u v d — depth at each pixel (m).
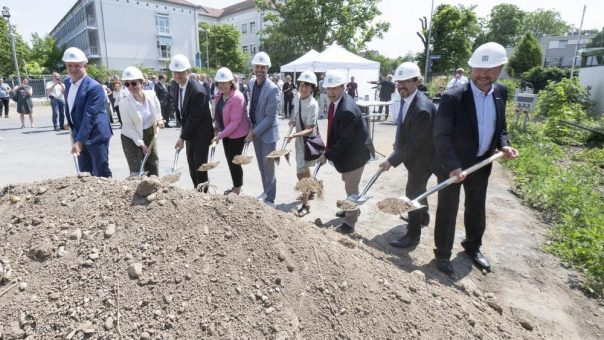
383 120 15.20
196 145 4.50
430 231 4.44
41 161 7.38
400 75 3.56
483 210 3.62
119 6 40.16
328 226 4.36
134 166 4.54
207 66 47.91
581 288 3.48
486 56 3.07
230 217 2.51
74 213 2.45
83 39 45.12
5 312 1.88
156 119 4.59
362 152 4.01
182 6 44.88
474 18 34.00
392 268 2.88
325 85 3.81
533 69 23.27
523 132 10.59
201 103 4.35
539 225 4.84
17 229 2.37
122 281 2.03
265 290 2.14
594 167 7.59
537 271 3.70
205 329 1.89
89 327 1.82
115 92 12.12
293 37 32.06
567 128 10.85
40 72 38.09
